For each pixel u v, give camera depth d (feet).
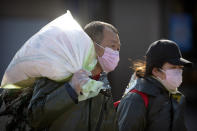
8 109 13.74
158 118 17.90
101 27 16.31
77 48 13.32
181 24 82.89
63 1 61.31
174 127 18.35
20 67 13.46
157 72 18.97
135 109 17.40
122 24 63.21
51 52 13.12
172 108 18.79
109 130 14.08
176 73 18.86
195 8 83.56
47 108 12.48
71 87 12.79
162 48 18.80
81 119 13.35
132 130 17.13
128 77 62.59
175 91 19.56
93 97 13.92
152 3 64.49
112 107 14.51
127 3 63.36
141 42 63.87
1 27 59.16
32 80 13.82
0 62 60.03
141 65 19.98
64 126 13.14
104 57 16.20
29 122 12.89
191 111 63.93
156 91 18.20
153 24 64.59
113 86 62.13
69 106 12.73
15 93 14.26
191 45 84.94
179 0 82.02
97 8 63.57
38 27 60.44
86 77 13.21
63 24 13.82
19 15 59.62
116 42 16.44
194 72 84.99
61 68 13.01
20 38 60.13
